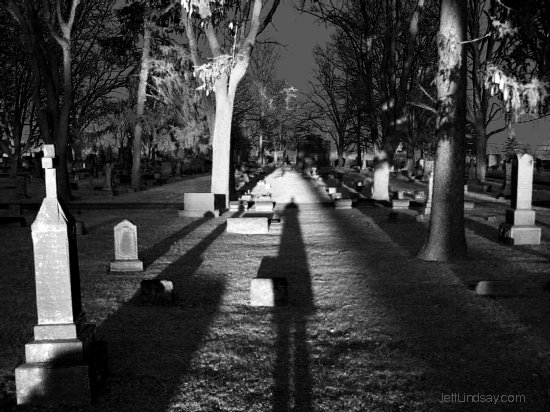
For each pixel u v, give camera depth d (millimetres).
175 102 30828
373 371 4996
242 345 5750
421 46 30125
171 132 33219
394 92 23172
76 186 31016
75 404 4418
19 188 26562
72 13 24000
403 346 5660
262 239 13477
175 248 12195
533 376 4840
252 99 56094
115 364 5242
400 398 4430
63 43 23797
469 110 33938
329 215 19000
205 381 4816
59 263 4441
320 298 7691
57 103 25062
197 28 23719
